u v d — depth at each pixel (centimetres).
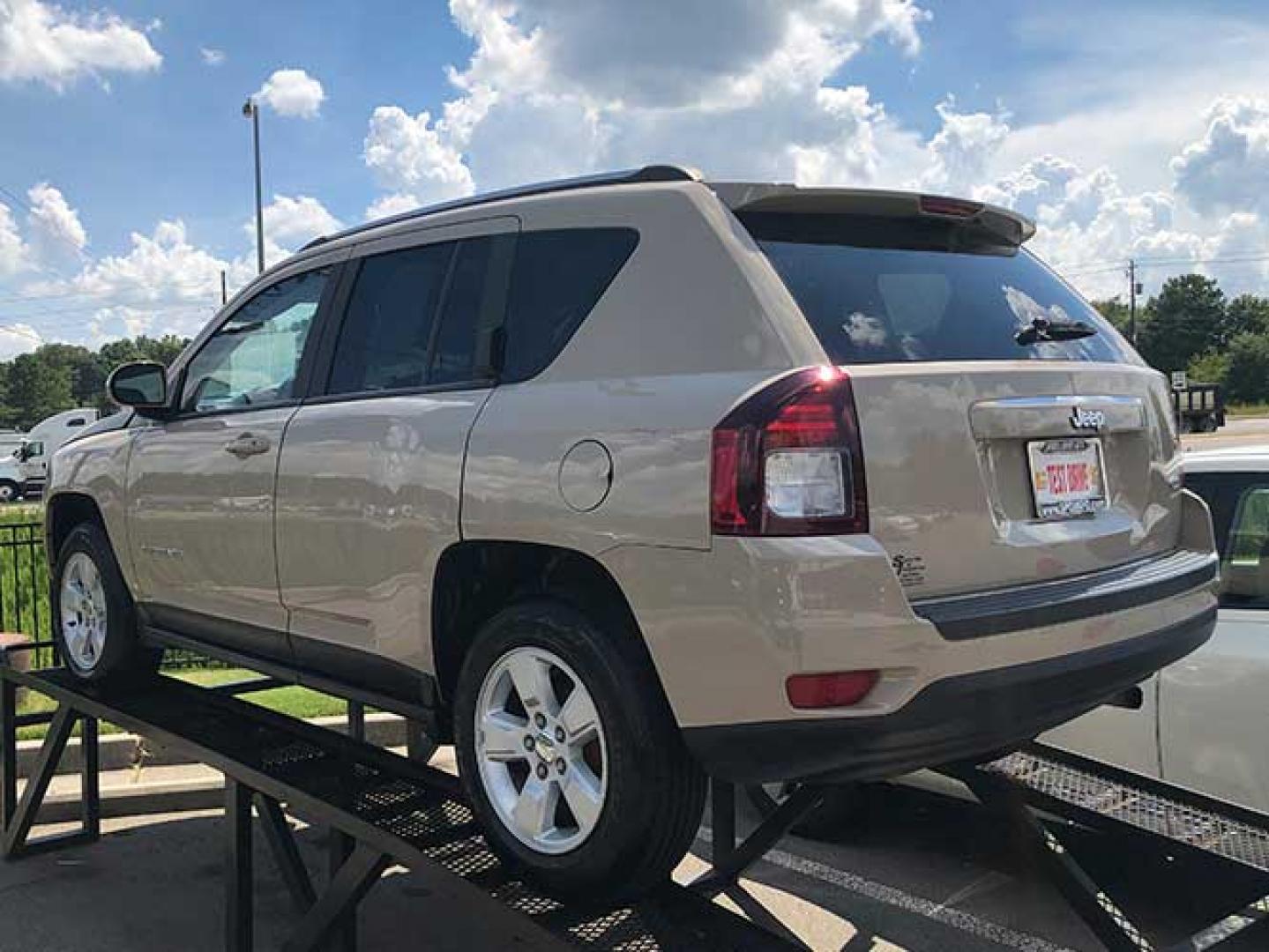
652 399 273
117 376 438
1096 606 280
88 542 497
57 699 486
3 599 891
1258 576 401
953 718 254
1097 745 420
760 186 288
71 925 432
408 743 554
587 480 278
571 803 286
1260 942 298
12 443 4850
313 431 367
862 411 256
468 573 327
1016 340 307
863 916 430
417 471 324
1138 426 323
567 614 288
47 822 550
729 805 415
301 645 382
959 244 327
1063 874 345
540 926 278
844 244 299
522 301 320
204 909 448
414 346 353
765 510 248
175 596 445
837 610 245
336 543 354
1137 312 10188
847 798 484
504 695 309
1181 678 398
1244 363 9312
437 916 439
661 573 262
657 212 295
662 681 264
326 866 494
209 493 412
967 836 513
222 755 383
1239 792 386
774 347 262
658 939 273
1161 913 414
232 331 436
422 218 368
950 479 267
